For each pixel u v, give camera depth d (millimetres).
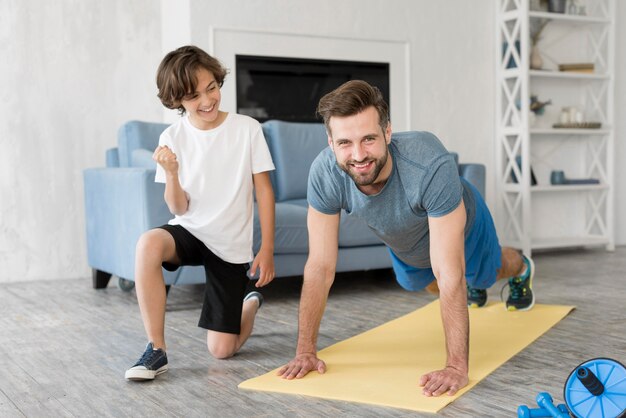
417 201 1980
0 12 4355
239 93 4715
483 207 2580
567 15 5430
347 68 5070
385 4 5172
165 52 4801
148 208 3289
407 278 2537
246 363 2371
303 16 4887
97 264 3941
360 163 1823
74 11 4539
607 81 5645
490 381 2102
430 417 1794
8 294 3951
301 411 1861
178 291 3893
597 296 3486
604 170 5793
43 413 1914
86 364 2410
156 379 2203
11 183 4406
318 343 2650
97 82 4617
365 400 1917
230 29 4633
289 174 4270
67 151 4543
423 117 5348
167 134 2371
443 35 5398
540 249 5691
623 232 5941
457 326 2014
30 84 4441
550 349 2477
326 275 2203
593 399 1529
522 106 5277
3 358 2521
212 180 2348
